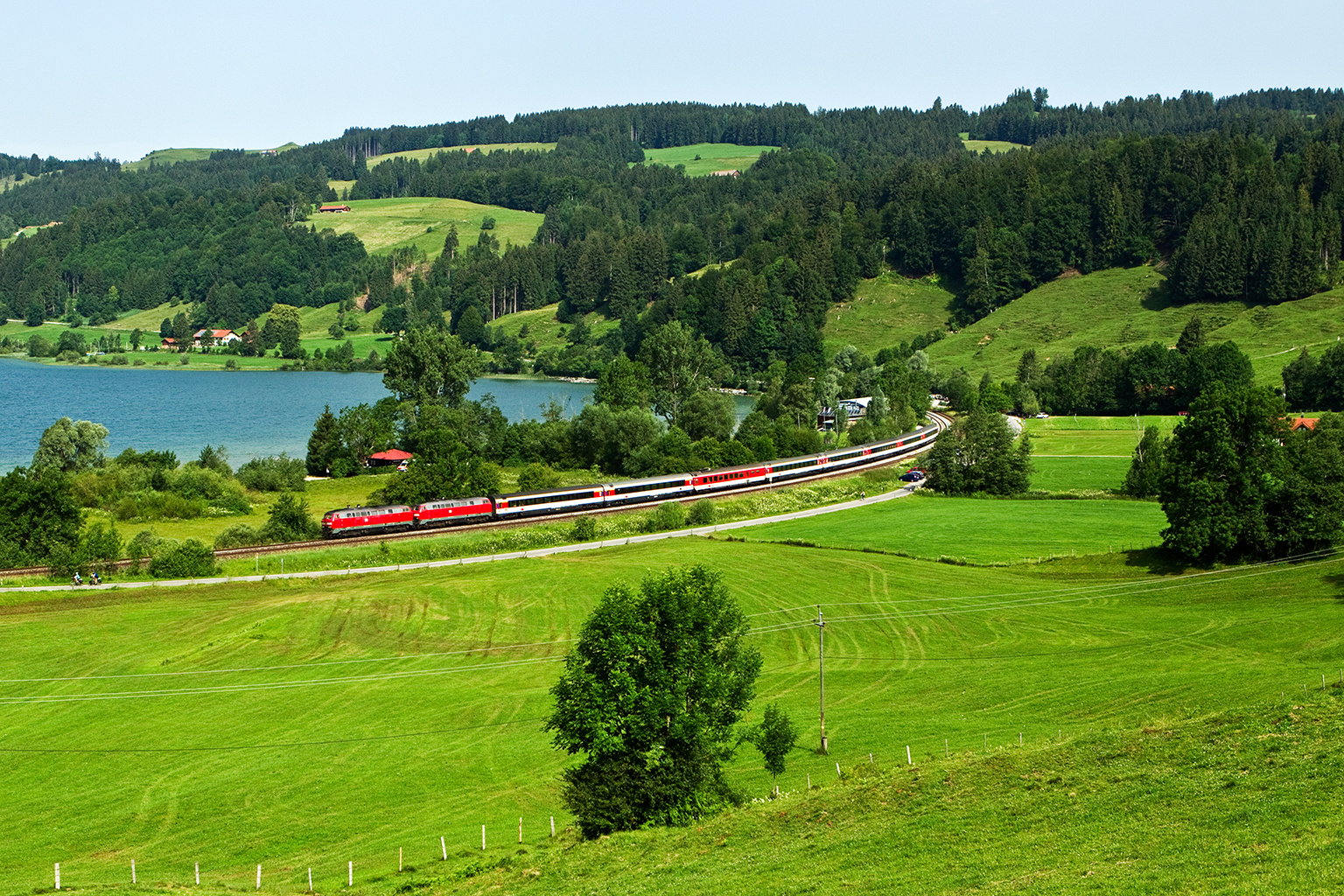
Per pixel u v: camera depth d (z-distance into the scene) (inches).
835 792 2066.9
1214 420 4229.8
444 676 3289.9
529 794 2418.8
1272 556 4188.0
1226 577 4042.8
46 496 4608.8
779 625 3735.2
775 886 1627.7
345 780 2519.7
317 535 5054.1
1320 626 3316.9
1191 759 1852.9
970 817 1787.6
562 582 4259.4
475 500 5408.5
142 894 1877.5
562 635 3676.2
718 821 1988.2
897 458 7603.4
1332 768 1657.2
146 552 4554.6
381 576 4490.7
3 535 4527.6
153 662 3403.1
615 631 2055.9
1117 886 1401.3
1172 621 3575.3
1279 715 1967.3
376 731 2844.5
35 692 3144.7
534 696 3088.1
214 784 2511.1
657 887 1692.9
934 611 3843.5
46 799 2449.6
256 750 2723.9
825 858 1711.4
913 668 3240.7
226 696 3120.1
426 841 2174.0
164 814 2358.5
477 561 4766.2
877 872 1622.8
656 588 2137.1
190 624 3762.3
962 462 6491.1
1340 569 3905.0
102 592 4153.5
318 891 1946.4
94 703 3065.9
